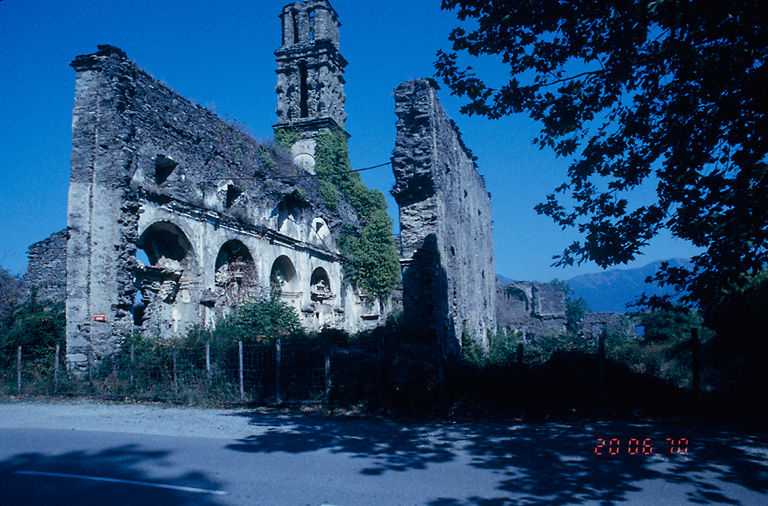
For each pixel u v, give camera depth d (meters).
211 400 13.80
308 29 42.94
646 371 13.30
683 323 27.23
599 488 6.23
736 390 12.00
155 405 13.96
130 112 18.83
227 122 24.81
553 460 7.59
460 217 21.83
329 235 34.22
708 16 7.88
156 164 20.75
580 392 11.86
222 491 6.00
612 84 9.27
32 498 5.70
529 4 8.87
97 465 7.20
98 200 17.94
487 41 9.48
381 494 5.96
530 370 12.42
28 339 17.98
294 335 19.81
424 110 16.70
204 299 21.86
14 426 10.70
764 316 14.91
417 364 13.38
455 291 19.33
